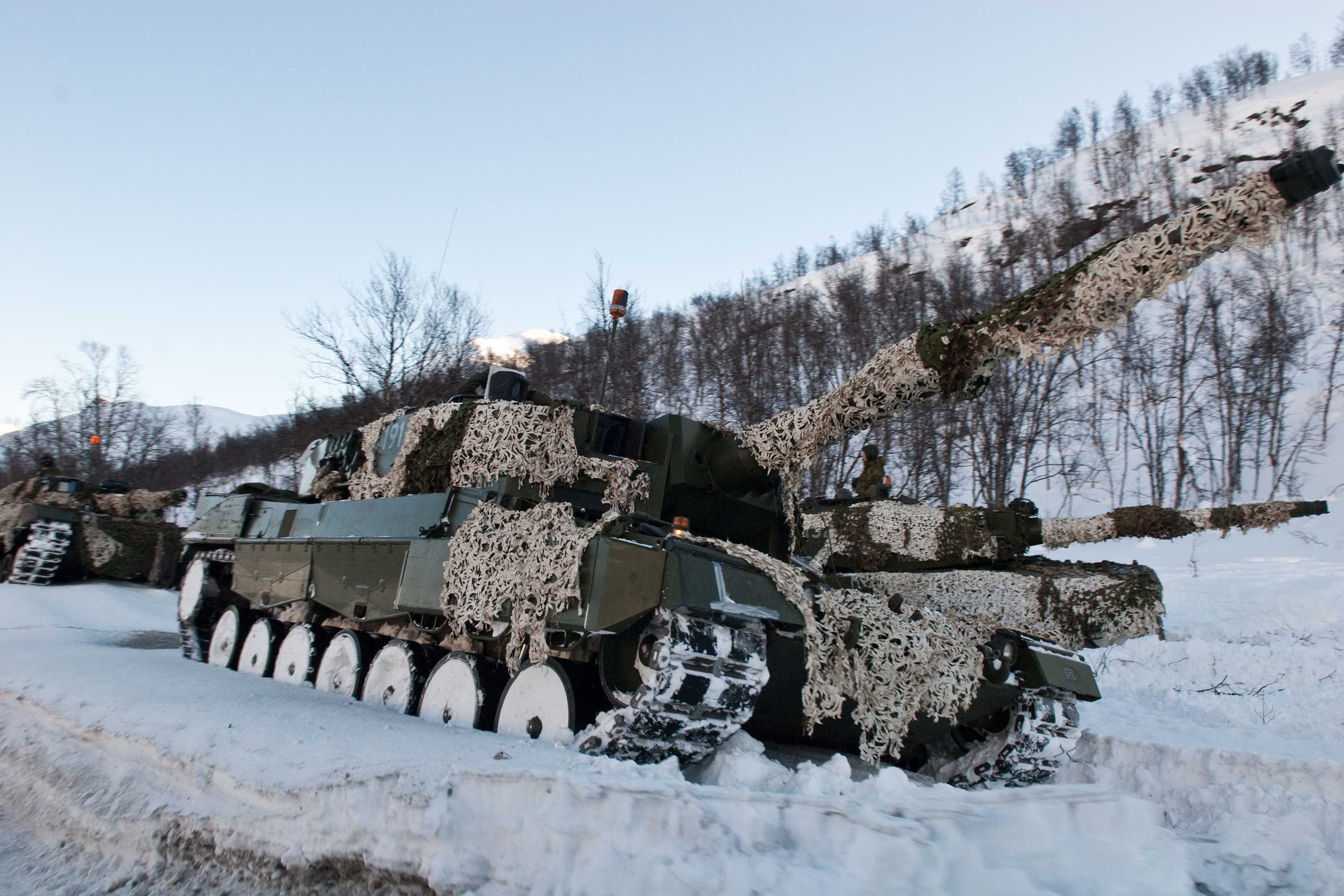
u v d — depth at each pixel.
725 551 6.37
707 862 3.40
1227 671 11.80
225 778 5.26
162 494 24.12
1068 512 33.31
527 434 7.39
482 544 7.04
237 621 11.70
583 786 3.79
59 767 6.62
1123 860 3.29
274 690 8.70
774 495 8.12
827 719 7.20
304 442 29.30
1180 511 12.34
